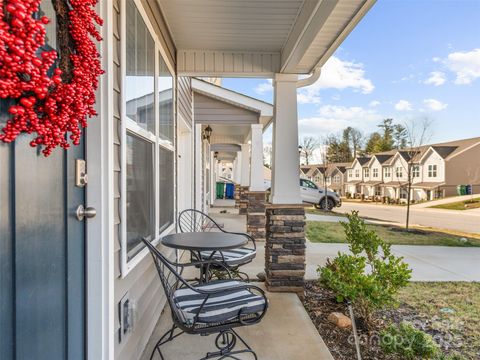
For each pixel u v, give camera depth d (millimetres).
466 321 2850
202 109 6488
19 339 986
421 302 3285
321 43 2852
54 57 933
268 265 3400
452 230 8828
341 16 2363
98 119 1489
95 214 1472
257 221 6324
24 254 1017
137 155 2082
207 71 3654
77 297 1402
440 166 23578
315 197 13914
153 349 2248
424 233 8039
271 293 3318
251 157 6527
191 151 5461
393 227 9109
